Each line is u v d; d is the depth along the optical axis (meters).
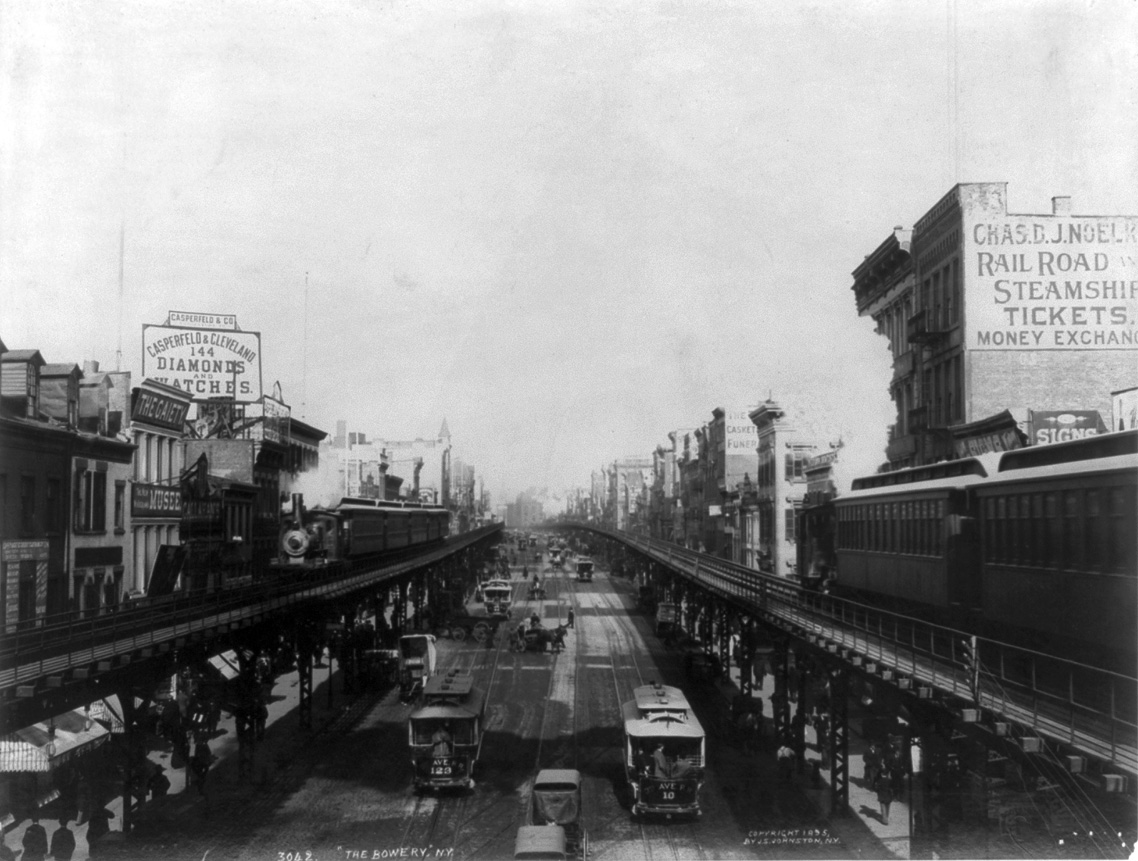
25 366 33.09
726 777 32.44
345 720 40.88
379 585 53.22
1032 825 20.02
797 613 33.31
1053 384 38.62
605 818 28.16
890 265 48.38
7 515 30.78
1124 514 17.22
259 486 53.38
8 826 26.05
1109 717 14.42
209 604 30.75
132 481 40.69
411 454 122.31
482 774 32.69
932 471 27.81
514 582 105.25
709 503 94.75
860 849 25.03
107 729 30.12
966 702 18.39
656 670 52.16
